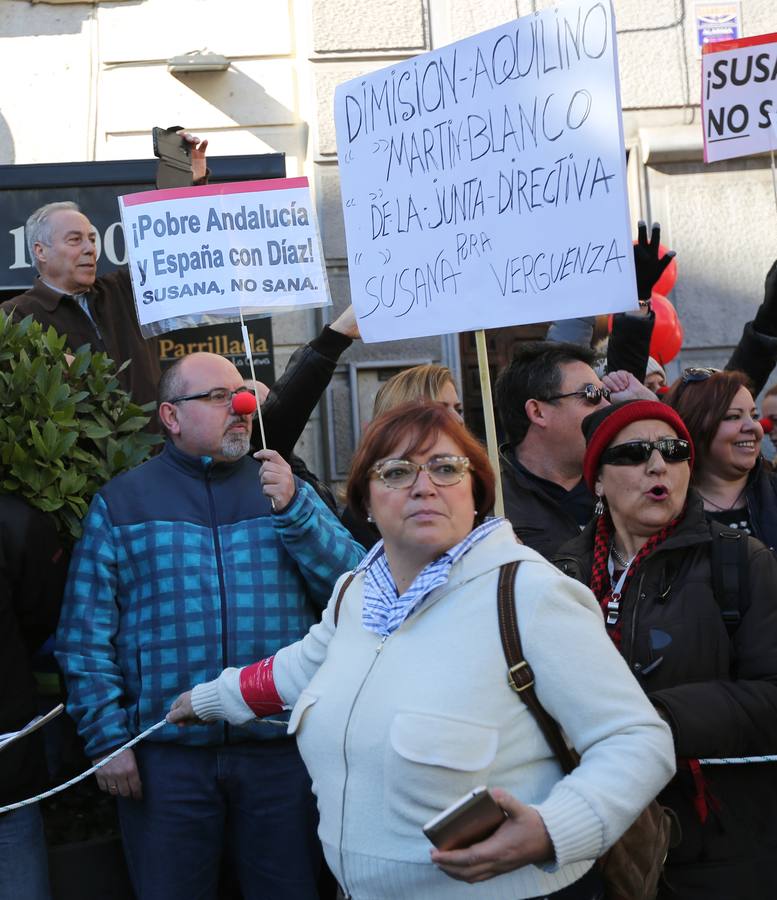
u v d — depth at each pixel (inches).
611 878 88.7
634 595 107.0
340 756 83.7
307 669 97.4
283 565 131.0
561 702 79.6
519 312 122.6
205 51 265.7
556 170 120.6
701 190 269.4
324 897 137.1
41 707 140.8
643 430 109.8
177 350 251.4
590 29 117.8
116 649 130.6
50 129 269.3
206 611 128.0
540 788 80.7
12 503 132.0
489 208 124.6
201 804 126.6
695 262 269.3
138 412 148.9
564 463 146.6
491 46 124.3
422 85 129.1
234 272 143.6
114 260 242.8
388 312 131.4
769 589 104.9
